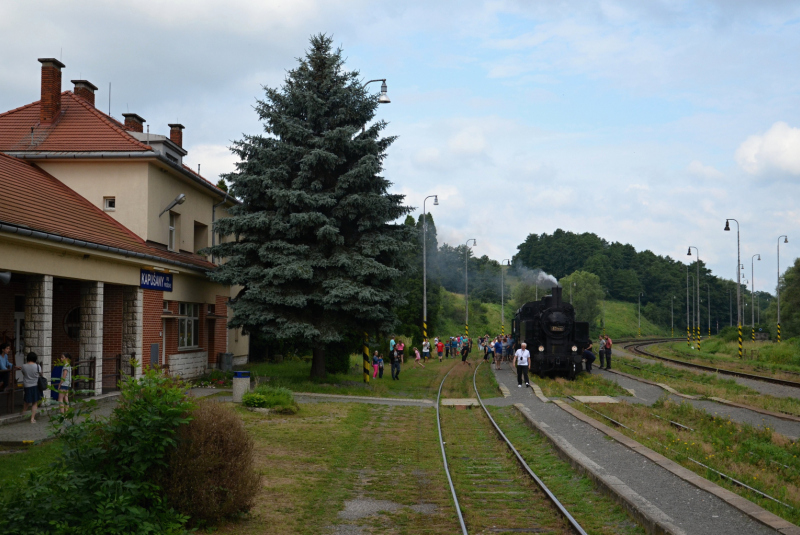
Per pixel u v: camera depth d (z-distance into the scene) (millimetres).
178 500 8016
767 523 8148
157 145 24500
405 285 60094
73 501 6898
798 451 13609
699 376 31828
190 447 8156
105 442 7848
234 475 8531
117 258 19219
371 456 13352
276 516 9016
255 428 15852
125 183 23016
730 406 21000
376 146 26219
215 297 30328
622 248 175250
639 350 61438
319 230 24531
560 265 169125
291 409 18344
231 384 25453
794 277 76000
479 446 14781
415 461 12938
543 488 10320
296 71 26672
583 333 34125
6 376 15180
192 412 8430
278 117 25938
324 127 26562
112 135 23516
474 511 9375
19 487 7164
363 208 25594
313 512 9289
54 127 23953
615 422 17172
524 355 27438
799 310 74625
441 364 45125
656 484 10242
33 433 12969
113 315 21062
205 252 26078
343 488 10734
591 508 9398
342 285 24531
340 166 26500
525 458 13078
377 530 8531
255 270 24703
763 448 13555
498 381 30078
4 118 24625
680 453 12852
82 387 18656
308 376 28359
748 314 157125
